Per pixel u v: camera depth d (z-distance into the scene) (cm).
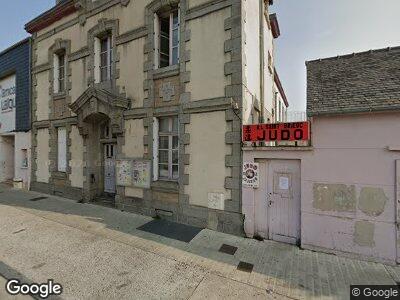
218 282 425
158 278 437
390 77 526
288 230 590
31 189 1215
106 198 960
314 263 493
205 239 605
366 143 504
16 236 619
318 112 523
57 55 1141
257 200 621
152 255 520
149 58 793
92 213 817
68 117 1043
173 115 759
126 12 860
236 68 634
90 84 966
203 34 688
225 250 548
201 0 691
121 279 434
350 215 516
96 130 999
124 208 848
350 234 516
